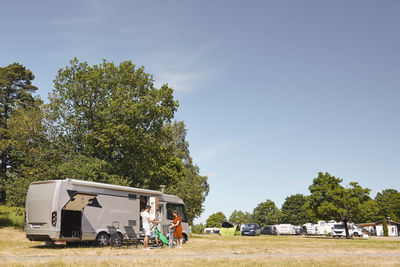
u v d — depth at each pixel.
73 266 10.16
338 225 49.62
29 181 31.19
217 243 25.03
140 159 36.59
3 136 43.78
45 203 17.36
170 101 37.84
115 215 19.62
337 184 46.03
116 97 33.75
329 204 44.75
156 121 37.38
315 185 47.28
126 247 18.55
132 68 36.28
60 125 33.97
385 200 93.81
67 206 17.83
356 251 17.66
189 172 53.19
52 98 34.22
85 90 34.06
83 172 29.55
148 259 12.18
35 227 17.39
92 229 18.44
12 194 31.70
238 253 15.70
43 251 15.40
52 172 31.22
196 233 53.34
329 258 13.42
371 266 10.97
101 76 34.47
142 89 36.38
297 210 113.50
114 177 31.64
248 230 55.56
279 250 17.69
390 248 20.78
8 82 49.19
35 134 33.81
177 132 56.62
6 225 31.77
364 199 44.72
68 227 18.70
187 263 11.10
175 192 38.62
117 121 33.16
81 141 34.59
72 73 35.19
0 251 15.33
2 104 47.94
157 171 38.62
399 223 80.12
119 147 34.47
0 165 45.12
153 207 21.28
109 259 12.06
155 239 18.89
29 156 33.09
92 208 18.61
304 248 19.59
